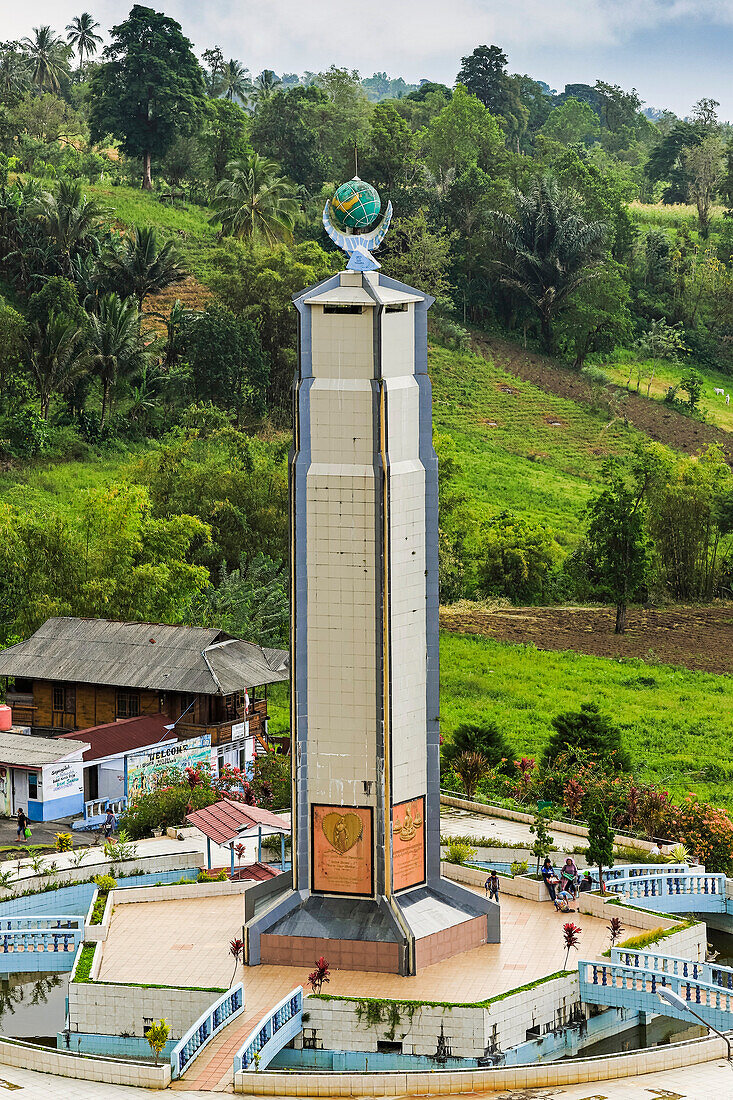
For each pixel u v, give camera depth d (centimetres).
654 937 4338
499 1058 3819
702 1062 3778
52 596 8012
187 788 5956
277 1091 3531
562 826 5847
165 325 14175
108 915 4616
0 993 4547
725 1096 3500
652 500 11488
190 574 8300
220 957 4316
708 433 14912
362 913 4234
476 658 9300
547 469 13712
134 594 8094
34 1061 3750
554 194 16400
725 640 10106
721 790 6631
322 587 4228
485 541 11256
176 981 4122
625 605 10306
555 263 16175
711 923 5119
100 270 13625
